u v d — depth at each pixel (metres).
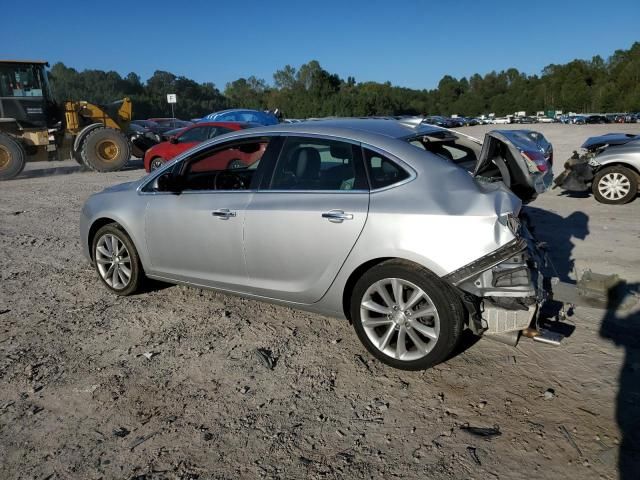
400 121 4.29
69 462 2.76
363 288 3.58
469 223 3.21
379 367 3.64
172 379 3.55
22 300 5.02
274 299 4.07
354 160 3.71
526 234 3.75
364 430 2.98
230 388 3.43
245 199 4.09
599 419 2.99
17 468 2.71
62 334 4.26
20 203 10.77
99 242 5.12
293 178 3.95
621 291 4.52
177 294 5.09
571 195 10.11
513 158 4.08
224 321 4.45
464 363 3.65
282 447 2.85
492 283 3.18
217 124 13.91
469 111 138.00
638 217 7.95
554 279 4.00
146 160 14.48
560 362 3.61
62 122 16.89
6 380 3.55
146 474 2.67
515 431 2.92
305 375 3.57
